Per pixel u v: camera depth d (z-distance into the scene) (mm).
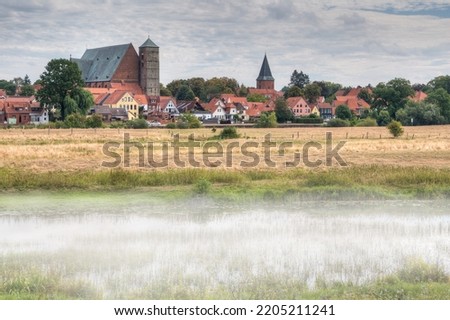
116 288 36312
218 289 35438
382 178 79562
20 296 33250
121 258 43875
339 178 78125
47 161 100438
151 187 76750
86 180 77500
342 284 36344
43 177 77812
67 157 106562
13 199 69750
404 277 37594
